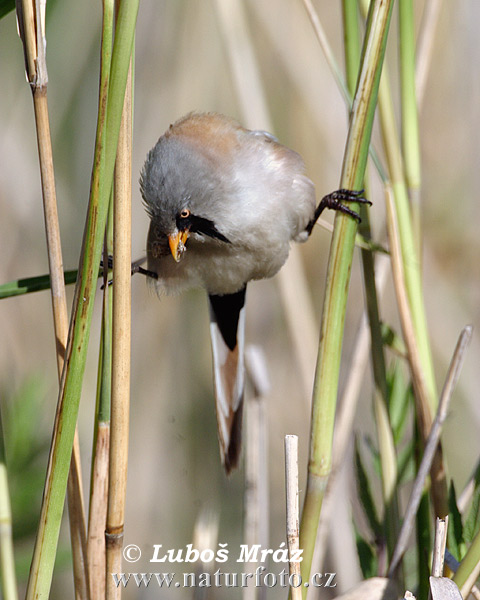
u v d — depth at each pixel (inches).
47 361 155.7
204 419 156.7
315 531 146.3
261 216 149.2
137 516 155.5
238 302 150.3
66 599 154.0
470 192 157.5
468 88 157.4
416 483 147.2
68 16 155.6
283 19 155.9
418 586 147.9
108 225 146.0
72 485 146.7
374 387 148.4
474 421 155.8
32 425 149.8
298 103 156.8
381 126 148.1
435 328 156.7
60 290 146.2
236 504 156.3
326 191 156.5
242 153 149.3
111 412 145.8
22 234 155.7
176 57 156.0
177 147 148.9
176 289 150.3
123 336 145.7
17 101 155.6
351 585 151.6
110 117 145.1
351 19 147.7
